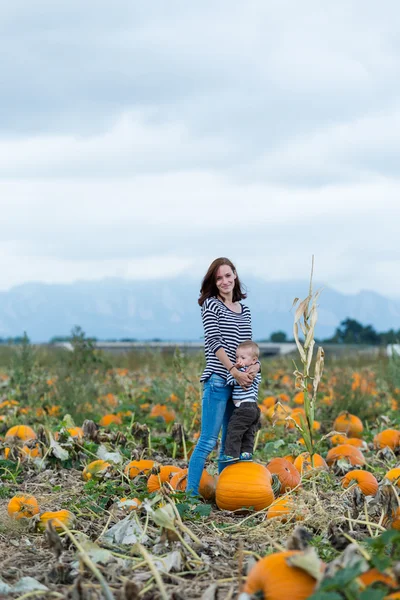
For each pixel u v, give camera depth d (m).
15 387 12.98
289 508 5.42
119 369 18.09
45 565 4.47
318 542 4.59
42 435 7.99
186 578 4.23
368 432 10.02
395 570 3.07
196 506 5.67
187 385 11.14
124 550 4.67
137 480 6.79
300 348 6.83
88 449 8.12
